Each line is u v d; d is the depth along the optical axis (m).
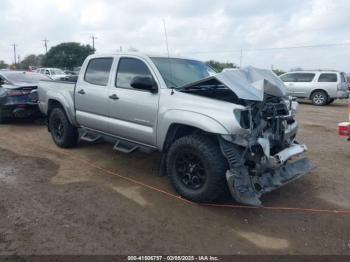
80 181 4.87
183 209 4.03
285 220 3.85
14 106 8.45
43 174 5.12
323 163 6.09
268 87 4.14
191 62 5.35
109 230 3.51
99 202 4.17
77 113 5.96
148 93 4.59
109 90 5.20
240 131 3.66
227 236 3.47
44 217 3.74
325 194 4.63
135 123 4.82
